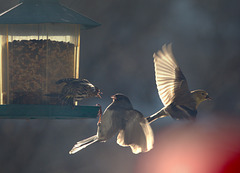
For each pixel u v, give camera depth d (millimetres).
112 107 7113
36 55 8383
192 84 17438
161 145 17141
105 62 17297
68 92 7793
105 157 16625
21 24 8398
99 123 7098
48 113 7625
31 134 15969
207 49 17719
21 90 8359
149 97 17234
